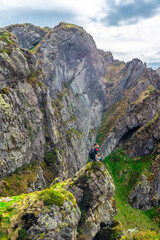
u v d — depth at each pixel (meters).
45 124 36.53
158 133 60.12
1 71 24.70
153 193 49.19
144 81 81.69
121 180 54.53
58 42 59.91
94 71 81.88
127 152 64.81
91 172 18.48
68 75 64.25
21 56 29.22
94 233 17.00
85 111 69.44
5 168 22.67
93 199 17.86
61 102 54.19
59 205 13.34
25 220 12.14
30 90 31.38
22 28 67.06
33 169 27.86
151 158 58.50
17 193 21.98
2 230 11.21
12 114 25.06
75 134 56.12
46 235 12.07
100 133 78.38
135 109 71.31
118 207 42.03
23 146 26.66
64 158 40.53
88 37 75.25
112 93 92.69
